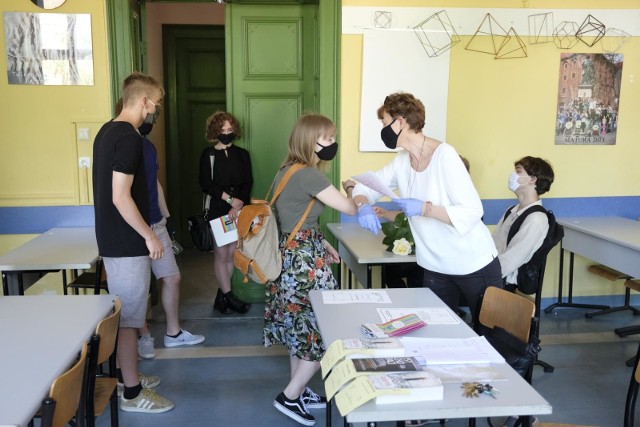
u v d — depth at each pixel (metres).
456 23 4.46
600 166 4.76
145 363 3.77
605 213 4.82
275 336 2.94
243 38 4.61
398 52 4.44
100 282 3.53
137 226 2.74
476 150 4.62
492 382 1.74
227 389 3.43
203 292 5.27
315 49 4.59
